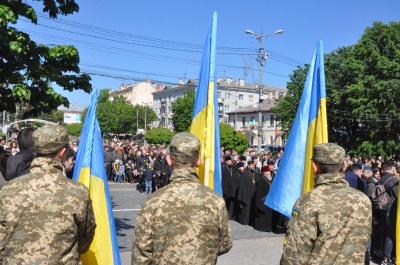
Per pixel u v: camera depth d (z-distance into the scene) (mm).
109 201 4027
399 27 36750
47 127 2953
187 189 2881
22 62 8109
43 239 2680
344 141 42125
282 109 45125
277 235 10312
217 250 2912
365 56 36688
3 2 7543
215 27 4559
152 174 16766
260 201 10766
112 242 3912
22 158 4316
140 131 77438
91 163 3992
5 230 2697
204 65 4574
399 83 33000
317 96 4965
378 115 34344
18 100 8367
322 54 5020
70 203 2787
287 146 5000
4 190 2771
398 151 35625
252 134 64125
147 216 2844
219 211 2891
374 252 7957
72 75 8891
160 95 101500
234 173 12484
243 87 85812
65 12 8711
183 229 2795
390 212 6949
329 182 3021
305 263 2881
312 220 2885
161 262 2797
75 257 2807
